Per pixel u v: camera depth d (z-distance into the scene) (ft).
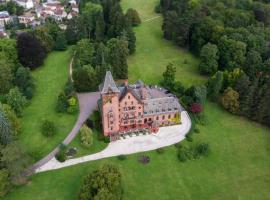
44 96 549.54
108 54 610.65
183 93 548.31
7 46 591.37
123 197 377.30
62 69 627.05
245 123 503.61
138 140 461.78
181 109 501.15
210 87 545.44
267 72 545.03
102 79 566.77
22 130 473.26
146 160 428.97
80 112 514.27
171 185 397.80
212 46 590.14
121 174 403.75
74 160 426.51
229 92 506.48
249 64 568.41
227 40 602.44
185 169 420.77
